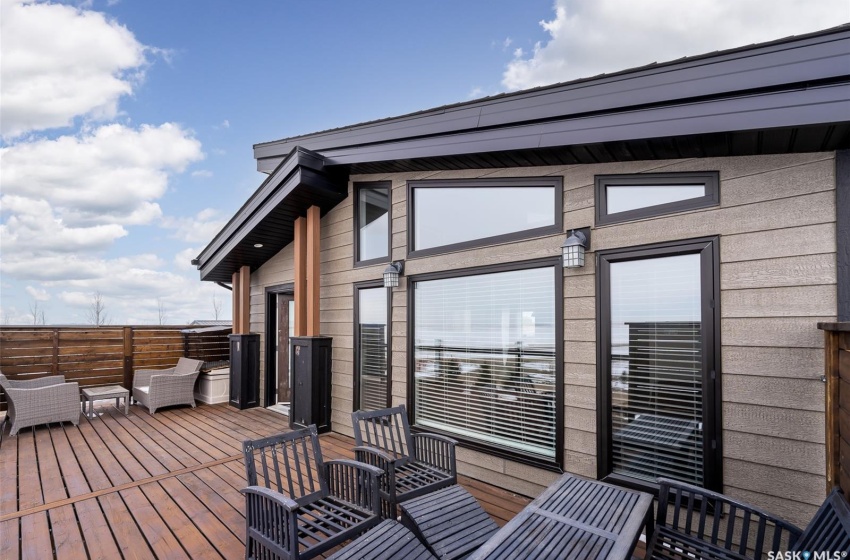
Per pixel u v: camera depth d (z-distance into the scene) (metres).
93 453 4.12
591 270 2.86
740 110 1.99
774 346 2.19
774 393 2.19
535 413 3.15
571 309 2.95
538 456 3.09
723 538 2.31
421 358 3.95
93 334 6.25
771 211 2.23
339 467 2.50
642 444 2.65
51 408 4.97
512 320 3.31
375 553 1.84
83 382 6.12
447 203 3.83
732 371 2.31
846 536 1.41
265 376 6.27
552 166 3.10
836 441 1.95
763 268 2.24
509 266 3.31
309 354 4.73
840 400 1.88
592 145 2.49
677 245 2.52
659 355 2.60
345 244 4.79
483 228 3.54
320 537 2.04
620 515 1.90
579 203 2.95
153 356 6.79
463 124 3.06
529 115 2.69
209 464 3.79
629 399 2.71
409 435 3.03
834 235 2.06
